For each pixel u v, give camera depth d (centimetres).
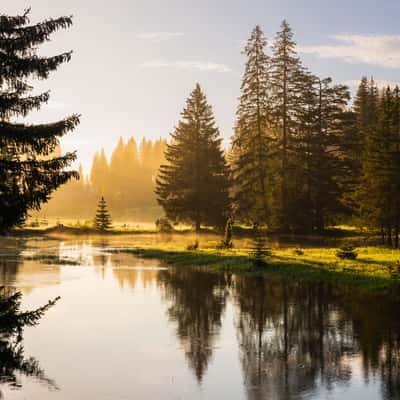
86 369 1384
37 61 1535
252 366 1396
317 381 1279
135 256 4525
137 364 1420
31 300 2338
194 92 7569
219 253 4262
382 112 4875
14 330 1588
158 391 1224
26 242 6303
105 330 1788
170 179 7469
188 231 7206
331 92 6669
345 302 2231
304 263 3328
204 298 2386
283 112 6322
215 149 7481
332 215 6203
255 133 6519
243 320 1934
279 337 1692
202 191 7175
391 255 3628
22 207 1545
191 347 1588
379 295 2370
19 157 1570
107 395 1202
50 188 1576
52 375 1336
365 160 5066
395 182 4550
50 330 1788
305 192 6138
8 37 1520
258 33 6500
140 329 1802
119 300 2344
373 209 4656
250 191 6444
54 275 3200
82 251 5050
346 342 1617
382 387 1233
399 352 1506
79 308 2162
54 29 1561
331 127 6625
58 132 1562
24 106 1545
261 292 2522
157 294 2502
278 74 6356
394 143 4847
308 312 2050
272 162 6494
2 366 1401
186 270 3441
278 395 1191
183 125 7556
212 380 1297
